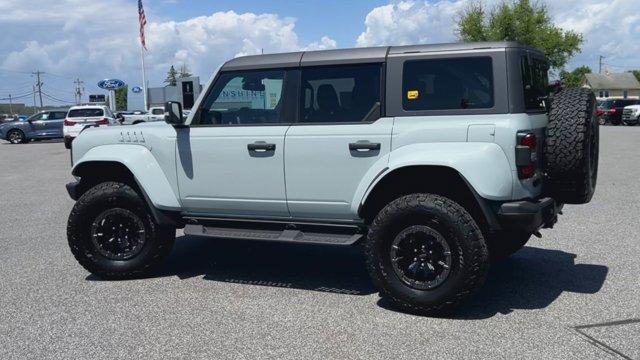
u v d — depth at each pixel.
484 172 4.43
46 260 6.69
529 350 4.02
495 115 4.54
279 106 5.32
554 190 4.89
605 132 30.66
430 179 4.91
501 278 5.66
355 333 4.39
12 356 4.11
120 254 5.87
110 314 4.88
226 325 4.59
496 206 4.52
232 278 5.86
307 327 4.52
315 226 5.28
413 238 4.69
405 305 4.70
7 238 7.91
